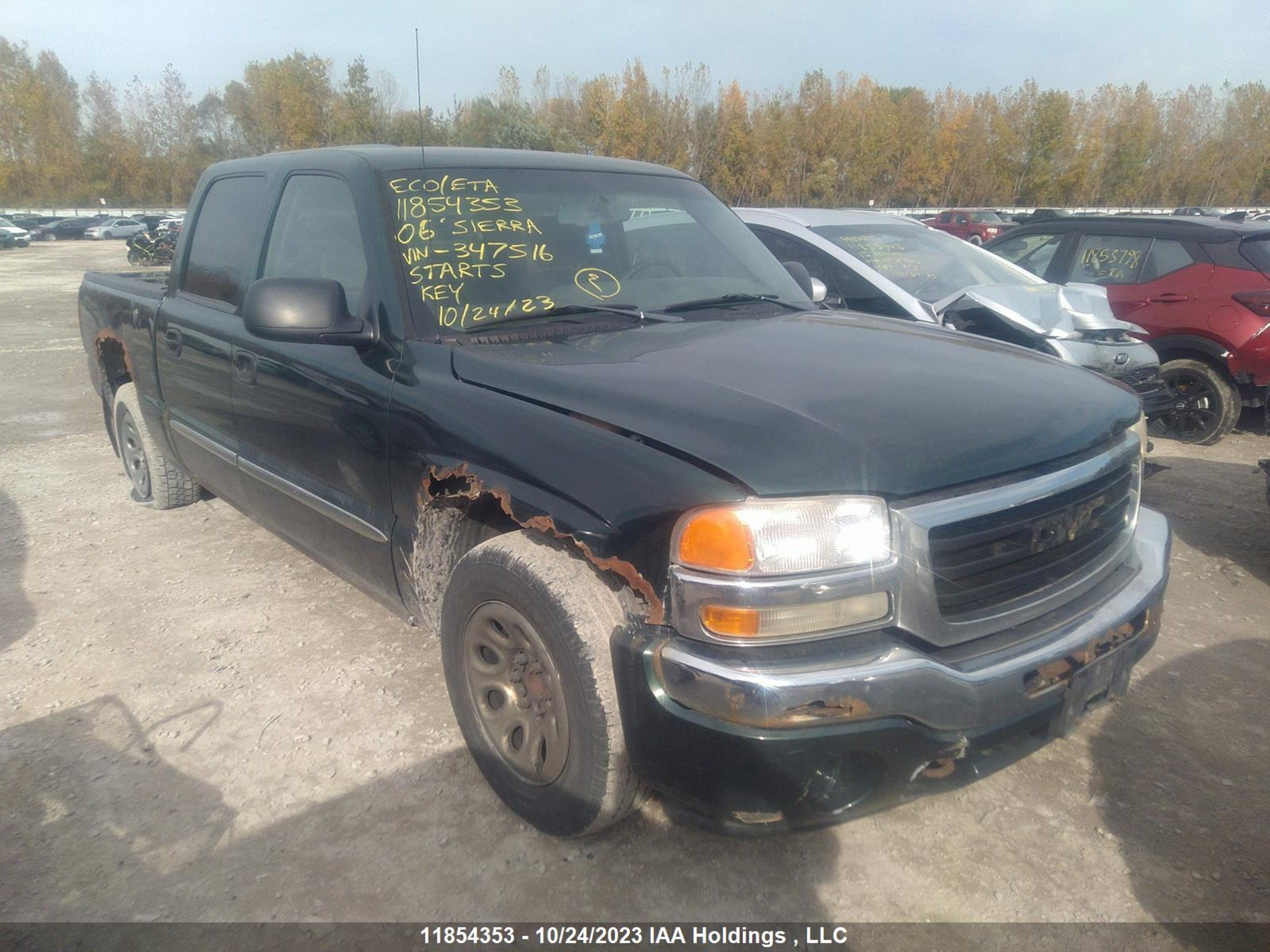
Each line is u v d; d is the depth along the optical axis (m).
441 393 2.55
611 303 3.06
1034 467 2.17
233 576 4.17
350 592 4.01
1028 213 41.31
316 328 2.69
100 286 4.99
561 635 2.17
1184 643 3.67
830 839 2.51
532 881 2.34
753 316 3.16
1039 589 2.20
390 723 3.02
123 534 4.71
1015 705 2.05
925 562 1.96
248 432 3.50
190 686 3.24
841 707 1.88
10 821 2.55
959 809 2.64
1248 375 6.46
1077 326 5.33
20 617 3.78
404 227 2.95
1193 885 2.35
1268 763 2.87
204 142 72.25
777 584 1.89
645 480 2.04
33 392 8.43
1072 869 2.40
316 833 2.51
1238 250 6.55
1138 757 2.89
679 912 2.25
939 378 2.46
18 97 68.50
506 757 2.52
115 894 2.29
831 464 1.97
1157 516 2.75
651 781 2.10
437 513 2.66
